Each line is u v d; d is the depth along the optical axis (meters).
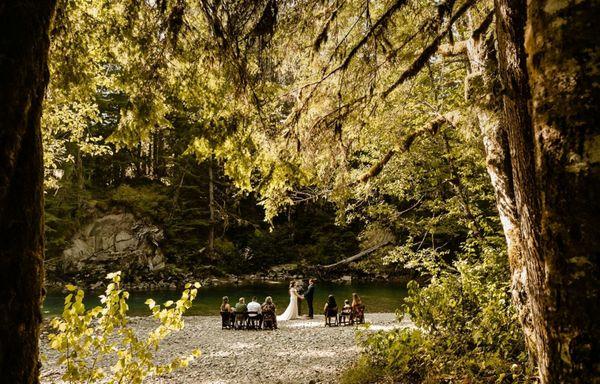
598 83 1.22
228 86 5.41
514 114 3.06
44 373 8.22
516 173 3.04
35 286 1.76
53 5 1.89
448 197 13.26
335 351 10.89
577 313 1.21
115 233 31.39
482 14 7.42
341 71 6.60
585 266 1.19
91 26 5.15
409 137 8.77
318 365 9.33
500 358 6.06
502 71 3.26
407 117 9.91
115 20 5.11
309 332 14.24
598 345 1.16
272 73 5.96
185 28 5.20
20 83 1.67
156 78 5.32
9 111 1.63
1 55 1.62
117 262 30.34
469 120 7.30
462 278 7.89
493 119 5.98
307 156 6.72
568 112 1.27
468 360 6.09
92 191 34.16
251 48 5.39
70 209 30.91
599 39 1.24
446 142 11.33
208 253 33.78
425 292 7.55
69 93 5.48
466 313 7.23
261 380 8.27
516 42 3.00
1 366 1.59
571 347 1.22
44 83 1.86
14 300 1.66
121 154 36.25
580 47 1.26
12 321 1.65
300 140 6.70
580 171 1.22
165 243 32.78
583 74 1.25
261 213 38.31
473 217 11.61
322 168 7.12
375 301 22.45
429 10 6.52
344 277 31.31
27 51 1.70
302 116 6.76
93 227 31.06
